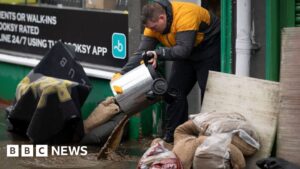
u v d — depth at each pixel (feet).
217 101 40.22
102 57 51.47
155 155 36.83
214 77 40.55
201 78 43.45
